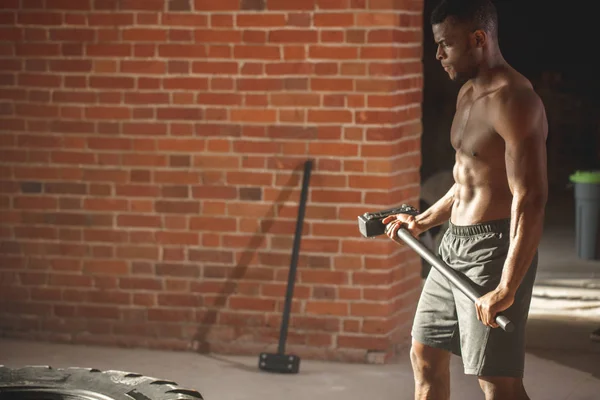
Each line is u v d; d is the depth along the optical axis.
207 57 6.49
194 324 6.72
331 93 6.37
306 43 6.36
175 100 6.57
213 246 6.64
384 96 6.30
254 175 6.54
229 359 6.55
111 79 6.63
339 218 6.45
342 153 6.40
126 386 3.85
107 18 6.59
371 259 6.45
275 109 6.45
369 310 6.49
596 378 6.18
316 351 6.55
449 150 14.79
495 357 3.93
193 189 6.63
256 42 6.42
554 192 14.76
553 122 16.03
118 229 6.75
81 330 6.86
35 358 6.53
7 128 6.81
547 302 8.32
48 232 6.84
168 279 6.73
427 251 4.10
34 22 6.69
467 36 3.92
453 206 4.14
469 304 3.98
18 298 6.93
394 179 6.42
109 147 6.70
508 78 3.89
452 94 15.35
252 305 6.64
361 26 6.28
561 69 18.88
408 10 6.44
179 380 6.11
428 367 4.28
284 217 6.54
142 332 6.78
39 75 6.72
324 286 6.52
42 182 6.81
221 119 6.53
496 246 3.95
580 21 18.81
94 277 6.82
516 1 19.17
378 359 6.46
